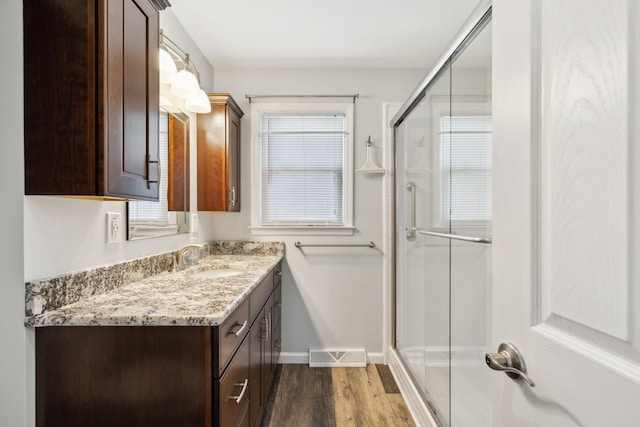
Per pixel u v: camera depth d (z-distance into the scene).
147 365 1.12
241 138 2.91
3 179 1.08
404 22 2.28
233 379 1.30
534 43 0.62
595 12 0.49
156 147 1.40
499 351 0.72
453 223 1.66
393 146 2.87
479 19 1.36
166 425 1.11
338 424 2.06
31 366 1.12
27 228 1.11
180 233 2.25
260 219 2.93
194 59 2.52
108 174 1.08
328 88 2.92
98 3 1.06
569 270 0.54
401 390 2.44
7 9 1.07
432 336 1.96
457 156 1.62
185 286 1.57
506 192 0.71
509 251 0.69
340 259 2.92
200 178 2.52
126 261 1.61
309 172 2.94
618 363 0.45
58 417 1.12
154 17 1.38
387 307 2.90
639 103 0.43
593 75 0.49
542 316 0.61
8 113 1.08
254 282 1.66
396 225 2.83
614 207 0.46
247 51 2.65
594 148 0.49
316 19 2.24
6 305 1.09
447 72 1.72
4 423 1.09
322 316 2.92
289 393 2.42
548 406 0.58
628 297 0.44
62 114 1.07
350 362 2.87
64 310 1.18
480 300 1.40
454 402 1.65
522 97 0.65
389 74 2.92
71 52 1.06
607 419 0.46
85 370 1.12
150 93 1.34
